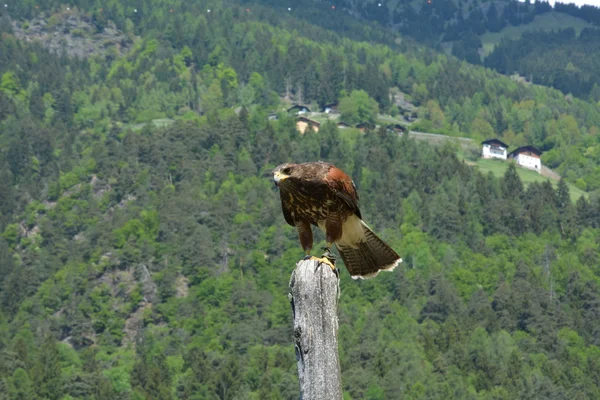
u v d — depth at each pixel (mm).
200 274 141000
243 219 154750
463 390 98250
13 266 151875
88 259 152250
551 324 125500
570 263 148750
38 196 181750
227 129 188000
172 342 126188
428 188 177000
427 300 129375
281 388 95750
